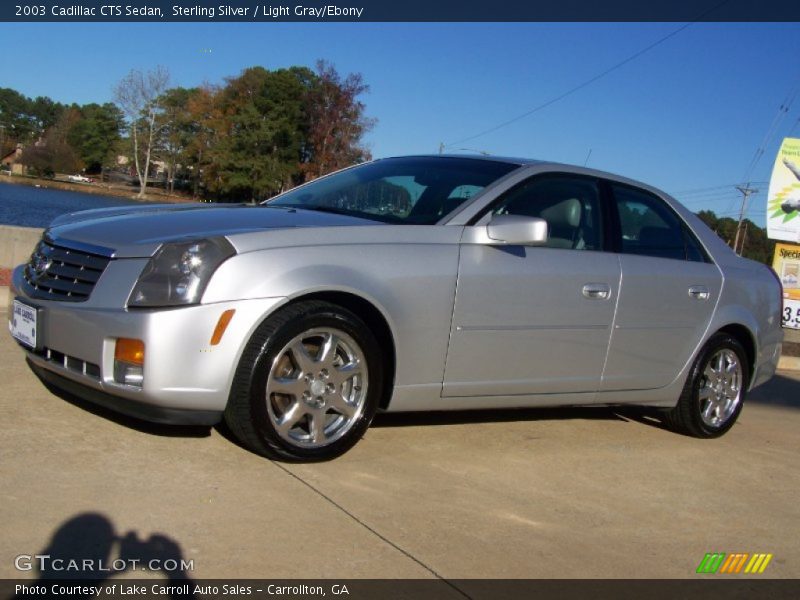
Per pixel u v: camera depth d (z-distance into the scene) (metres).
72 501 3.34
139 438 4.12
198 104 58.91
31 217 24.89
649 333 5.31
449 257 4.38
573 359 4.95
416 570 3.20
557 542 3.67
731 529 4.14
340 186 5.20
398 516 3.66
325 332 4.00
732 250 6.13
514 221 4.37
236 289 3.72
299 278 3.86
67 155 66.75
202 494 3.57
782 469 5.35
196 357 3.65
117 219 4.22
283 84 55.62
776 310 6.29
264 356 3.79
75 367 3.86
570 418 5.92
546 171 5.02
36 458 3.71
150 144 60.59
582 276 4.90
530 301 4.67
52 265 4.04
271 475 3.89
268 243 3.88
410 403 4.40
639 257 5.30
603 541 3.75
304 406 3.98
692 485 4.75
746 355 6.06
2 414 4.22
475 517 3.79
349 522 3.52
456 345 4.44
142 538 3.13
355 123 55.94
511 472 4.48
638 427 5.96
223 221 4.14
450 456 4.59
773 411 7.33
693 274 5.59
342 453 4.17
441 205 4.68
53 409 4.39
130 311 3.66
